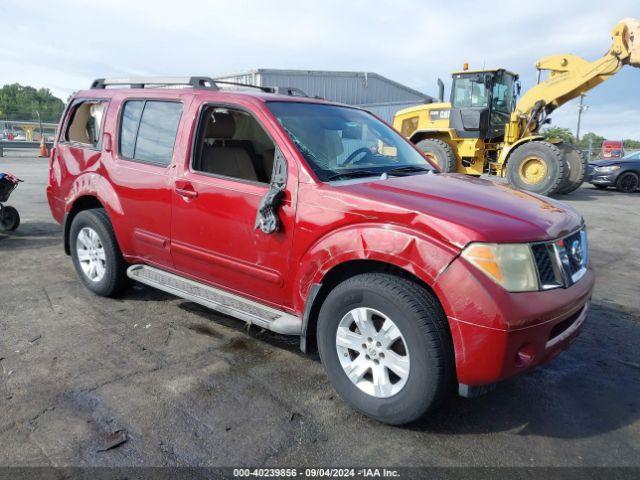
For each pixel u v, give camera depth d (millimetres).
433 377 2697
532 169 13094
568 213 3309
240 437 2811
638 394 3426
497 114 14070
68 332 4062
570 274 2969
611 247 7781
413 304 2721
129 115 4488
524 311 2594
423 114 14945
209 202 3693
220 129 4051
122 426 2865
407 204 2881
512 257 2666
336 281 3266
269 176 4137
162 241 4113
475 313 2572
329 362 3141
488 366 2600
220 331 4168
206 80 4195
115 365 3555
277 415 3029
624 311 4980
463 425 3000
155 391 3238
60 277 5422
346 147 3824
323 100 4301
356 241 2928
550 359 2908
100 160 4613
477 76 13500
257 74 25078
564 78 13750
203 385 3332
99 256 4754
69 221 5051
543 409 3205
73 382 3312
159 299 4840
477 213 2863
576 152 13469
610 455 2770
